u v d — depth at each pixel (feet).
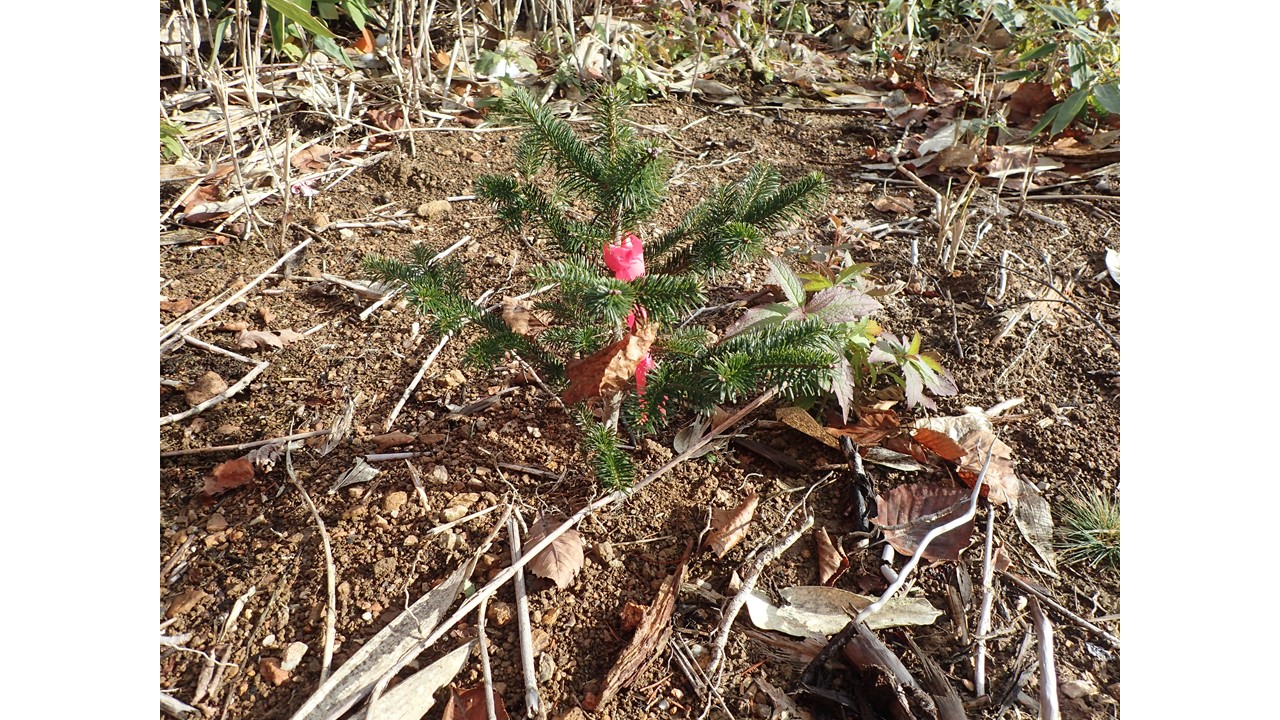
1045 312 2.59
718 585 1.79
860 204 3.11
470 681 1.60
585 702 1.57
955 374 2.36
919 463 2.08
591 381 1.60
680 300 1.61
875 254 2.83
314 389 2.25
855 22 4.70
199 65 3.17
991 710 1.61
